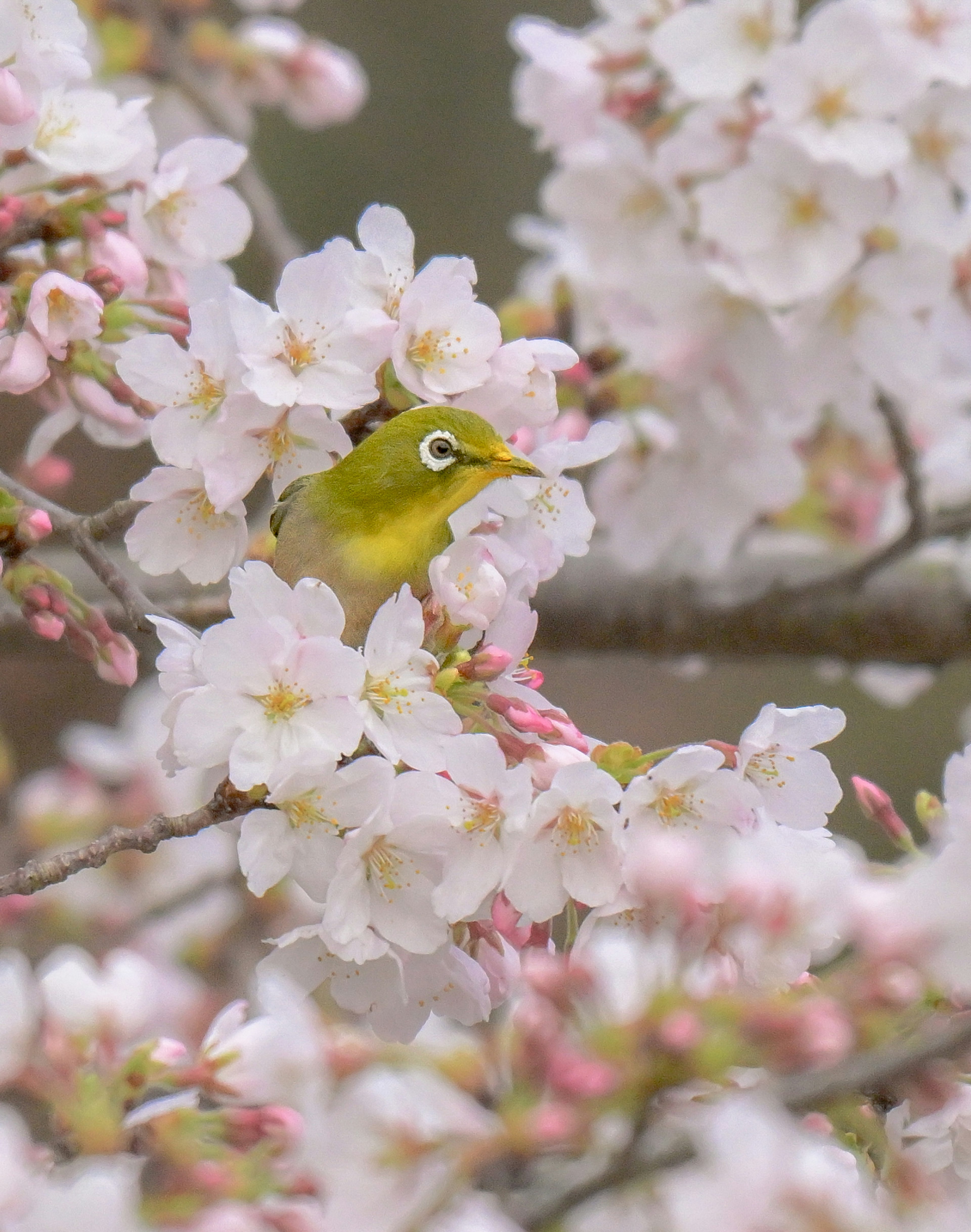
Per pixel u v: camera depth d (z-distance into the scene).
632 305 4.52
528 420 4.35
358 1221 4.23
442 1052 4.25
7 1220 4.23
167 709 4.28
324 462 4.32
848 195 4.45
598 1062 4.21
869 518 4.60
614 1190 4.21
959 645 4.56
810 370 4.48
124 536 4.36
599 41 4.52
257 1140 4.27
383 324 4.32
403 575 4.38
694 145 4.48
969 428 4.59
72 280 4.35
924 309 4.48
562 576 4.58
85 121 4.38
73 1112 4.27
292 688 4.27
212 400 4.32
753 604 4.57
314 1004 4.30
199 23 4.64
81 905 4.58
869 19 4.44
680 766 4.28
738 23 4.46
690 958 4.24
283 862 4.27
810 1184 4.20
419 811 4.27
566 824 4.27
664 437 4.54
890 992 4.23
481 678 4.29
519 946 4.30
